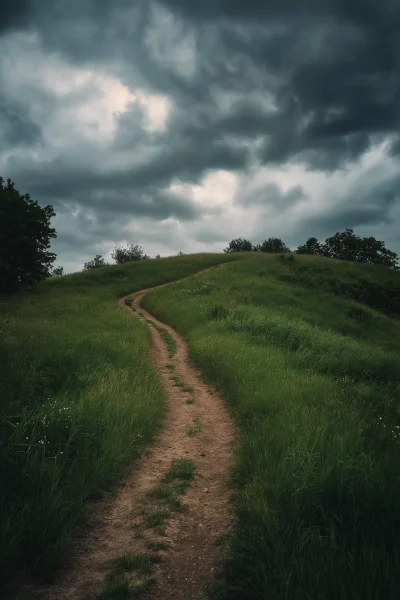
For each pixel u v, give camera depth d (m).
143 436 6.33
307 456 4.52
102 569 3.50
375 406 7.66
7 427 5.11
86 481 4.61
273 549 3.31
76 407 6.04
